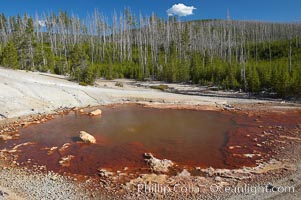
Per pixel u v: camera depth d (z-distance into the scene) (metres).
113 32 120.50
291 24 153.75
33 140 24.55
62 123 30.67
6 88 38.75
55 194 14.76
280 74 48.72
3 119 31.52
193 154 20.89
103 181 16.39
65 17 119.94
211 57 90.69
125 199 14.27
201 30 131.25
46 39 121.31
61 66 74.06
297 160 19.12
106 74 78.69
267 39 129.25
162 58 95.69
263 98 47.22
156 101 43.69
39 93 40.09
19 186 15.68
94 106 40.28
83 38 123.69
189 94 52.22
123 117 33.62
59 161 19.64
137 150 21.88
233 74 61.81
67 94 42.31
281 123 29.89
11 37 106.31
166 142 23.91
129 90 52.31
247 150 21.50
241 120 31.73
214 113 35.88
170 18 131.25
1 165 18.92
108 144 23.42
